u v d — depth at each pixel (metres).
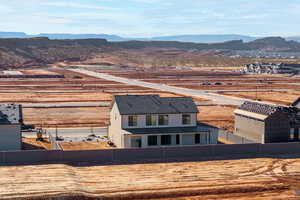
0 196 35.00
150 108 57.81
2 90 132.12
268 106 62.09
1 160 45.03
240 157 50.16
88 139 62.12
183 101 60.12
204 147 49.72
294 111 62.88
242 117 64.50
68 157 46.53
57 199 35.00
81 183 39.22
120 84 160.00
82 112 89.62
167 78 198.12
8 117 54.28
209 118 83.75
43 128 71.06
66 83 162.50
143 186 38.62
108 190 37.41
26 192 36.09
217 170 44.28
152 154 48.22
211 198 36.19
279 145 52.22
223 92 133.88
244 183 39.97
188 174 42.66
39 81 171.00
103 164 46.00
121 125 56.19
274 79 199.38
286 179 41.78
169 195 36.66
